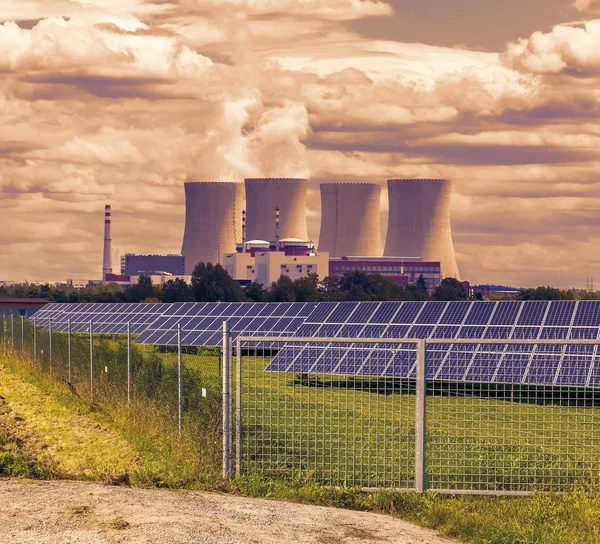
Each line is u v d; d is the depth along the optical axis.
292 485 22.09
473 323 59.22
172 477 21.97
